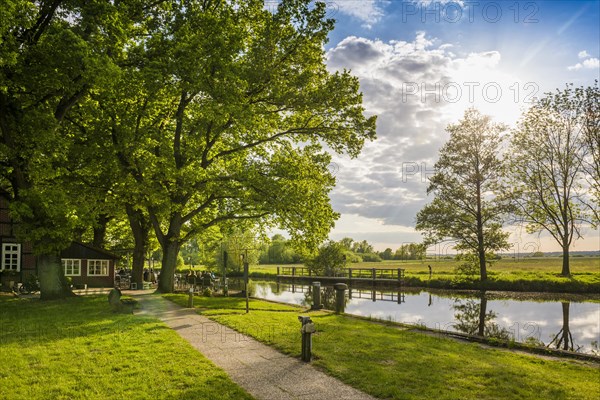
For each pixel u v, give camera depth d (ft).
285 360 31.48
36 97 60.59
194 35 67.41
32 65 56.24
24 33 57.00
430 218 129.08
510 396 24.11
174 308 62.54
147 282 118.01
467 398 23.66
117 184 78.07
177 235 90.63
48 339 37.22
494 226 125.29
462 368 30.09
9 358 30.63
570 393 25.00
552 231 135.13
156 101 79.66
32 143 59.06
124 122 74.08
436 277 137.18
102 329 42.06
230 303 71.41
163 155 81.30
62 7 58.54
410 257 350.84
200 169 77.92
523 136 139.33
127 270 144.77
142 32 72.02
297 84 84.74
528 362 34.53
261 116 89.40
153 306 65.10
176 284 120.57
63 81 57.00
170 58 66.85
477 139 127.13
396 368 29.50
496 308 85.20
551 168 137.49
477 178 126.52
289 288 139.64
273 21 83.66
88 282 110.32
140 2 65.92
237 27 77.41
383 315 74.43
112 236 146.51
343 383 26.09
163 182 83.10
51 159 60.44
